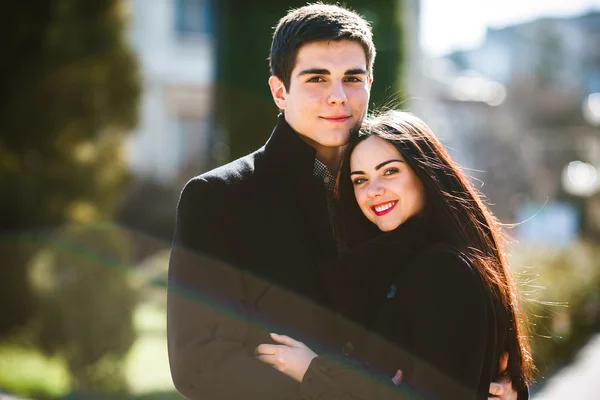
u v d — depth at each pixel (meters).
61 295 7.18
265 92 11.20
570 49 34.75
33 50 8.23
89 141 8.67
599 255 13.68
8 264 7.90
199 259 2.45
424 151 2.56
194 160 19.55
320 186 2.62
